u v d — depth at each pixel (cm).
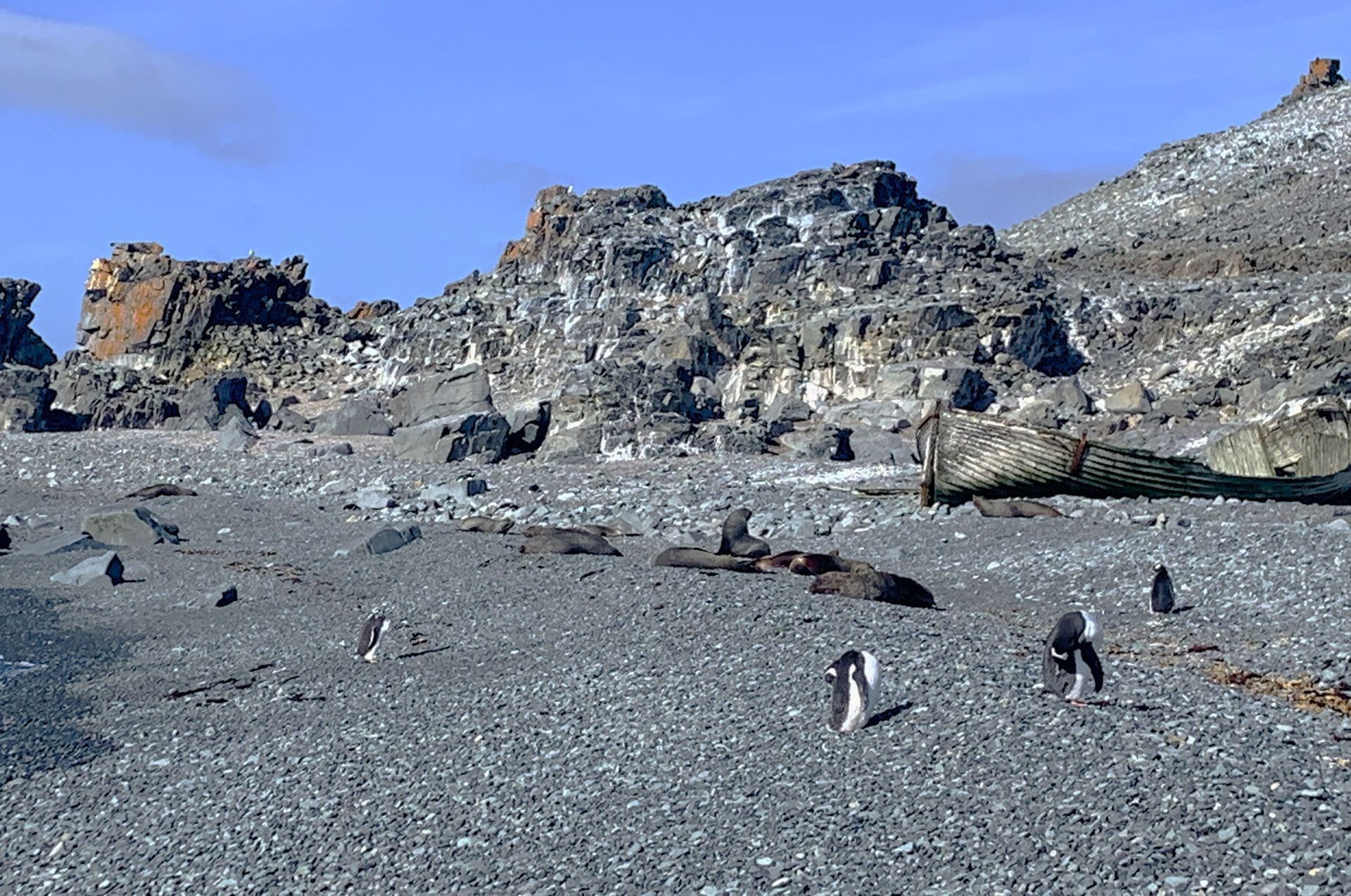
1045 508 3253
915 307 6212
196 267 8175
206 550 3353
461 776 1473
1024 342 6275
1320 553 2361
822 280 6800
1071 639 1495
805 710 1545
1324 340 5706
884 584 2256
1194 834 1130
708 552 2712
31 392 6656
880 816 1234
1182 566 2412
